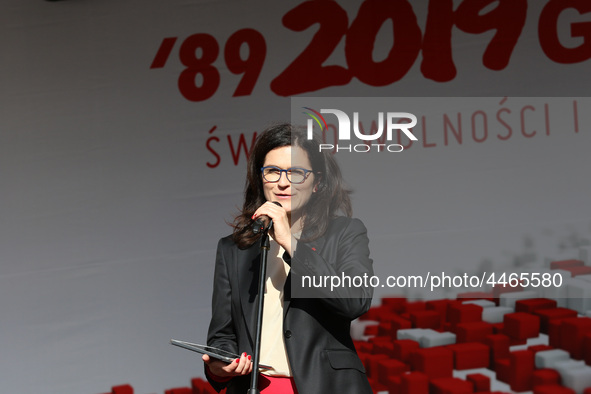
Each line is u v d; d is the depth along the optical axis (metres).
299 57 4.85
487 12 4.66
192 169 4.94
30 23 5.00
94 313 4.93
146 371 4.90
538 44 4.61
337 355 2.36
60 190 4.96
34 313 4.92
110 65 4.98
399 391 4.59
